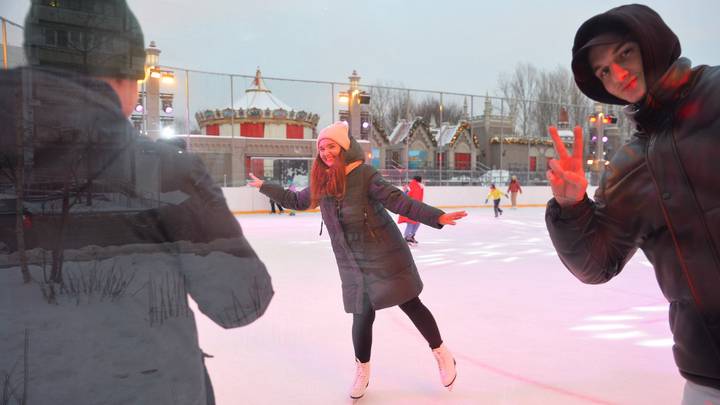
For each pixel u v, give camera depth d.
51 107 0.57
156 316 0.65
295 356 2.48
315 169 1.82
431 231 10.69
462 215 1.93
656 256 1.02
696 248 0.91
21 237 0.58
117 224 0.62
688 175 0.89
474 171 21.27
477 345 3.00
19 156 0.57
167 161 0.65
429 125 21.88
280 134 16.47
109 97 0.61
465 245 8.24
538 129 23.02
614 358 2.78
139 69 0.64
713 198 0.87
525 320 3.56
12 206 0.58
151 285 0.64
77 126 0.59
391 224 1.98
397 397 2.24
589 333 3.26
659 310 3.86
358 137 19.23
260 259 0.79
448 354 2.30
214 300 0.74
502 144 22.44
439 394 2.28
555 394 2.29
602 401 2.22
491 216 15.72
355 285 1.96
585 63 1.02
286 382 2.25
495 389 2.34
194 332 0.70
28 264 0.59
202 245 0.70
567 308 3.93
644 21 0.91
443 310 3.86
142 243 0.64
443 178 20.73
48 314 0.59
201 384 0.71
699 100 0.88
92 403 0.61
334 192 1.81
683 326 0.97
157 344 0.65
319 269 5.21
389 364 2.65
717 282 0.90
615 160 1.05
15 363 0.58
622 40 0.92
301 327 3.00
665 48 0.91
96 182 0.60
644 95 0.94
